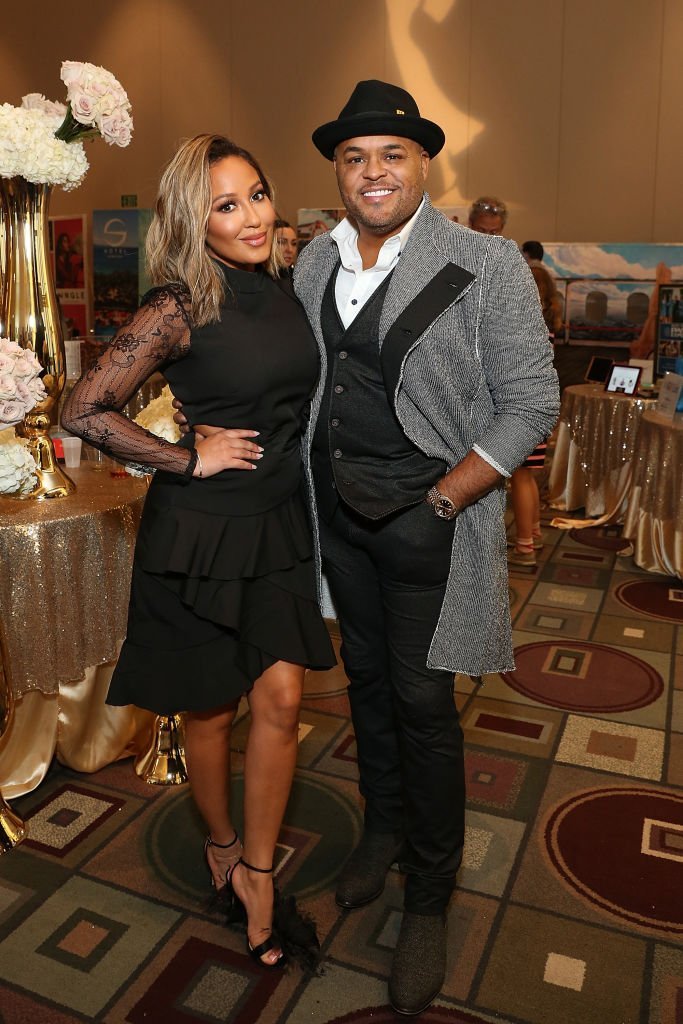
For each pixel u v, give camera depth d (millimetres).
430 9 8375
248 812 1856
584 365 7914
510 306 1621
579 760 2725
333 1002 1789
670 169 7918
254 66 9078
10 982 1832
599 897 2094
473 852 2262
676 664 3439
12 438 2307
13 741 2471
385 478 1750
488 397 1713
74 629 2328
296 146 9078
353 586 1908
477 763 2707
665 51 7758
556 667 3410
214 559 1712
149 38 9414
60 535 2258
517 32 8156
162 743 2598
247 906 1892
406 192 1637
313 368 1765
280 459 1764
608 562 4762
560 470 5766
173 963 1889
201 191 1592
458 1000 1786
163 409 2426
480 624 1769
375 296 1701
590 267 7746
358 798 2492
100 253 9516
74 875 2170
